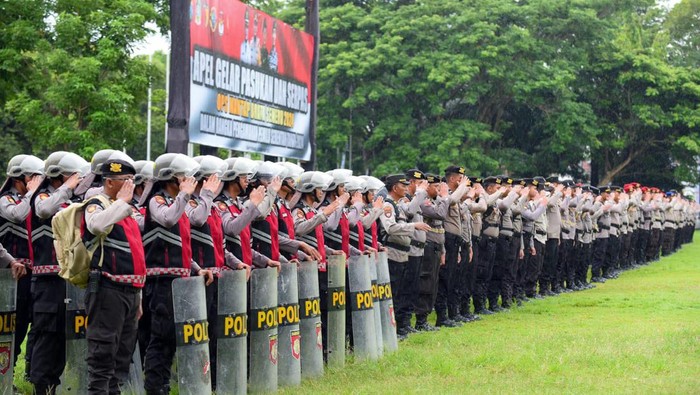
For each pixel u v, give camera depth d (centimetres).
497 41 4572
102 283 887
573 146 5122
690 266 3284
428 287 1636
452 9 4709
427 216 1623
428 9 4675
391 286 1535
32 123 2791
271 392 1070
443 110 4572
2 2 2769
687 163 5425
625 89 5228
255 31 1886
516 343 1462
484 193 1845
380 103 4784
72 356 982
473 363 1280
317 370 1174
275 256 1172
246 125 1853
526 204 2134
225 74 1750
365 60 4547
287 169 1222
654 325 1686
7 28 2728
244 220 1083
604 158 5394
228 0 1756
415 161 4541
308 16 2194
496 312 1941
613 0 5384
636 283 2641
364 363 1255
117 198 891
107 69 2822
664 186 5722
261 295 1075
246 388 1034
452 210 1720
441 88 4531
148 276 991
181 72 1577
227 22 1756
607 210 2709
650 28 6619
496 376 1189
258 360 1073
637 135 5372
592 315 1872
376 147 4919
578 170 5638
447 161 4444
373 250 1372
